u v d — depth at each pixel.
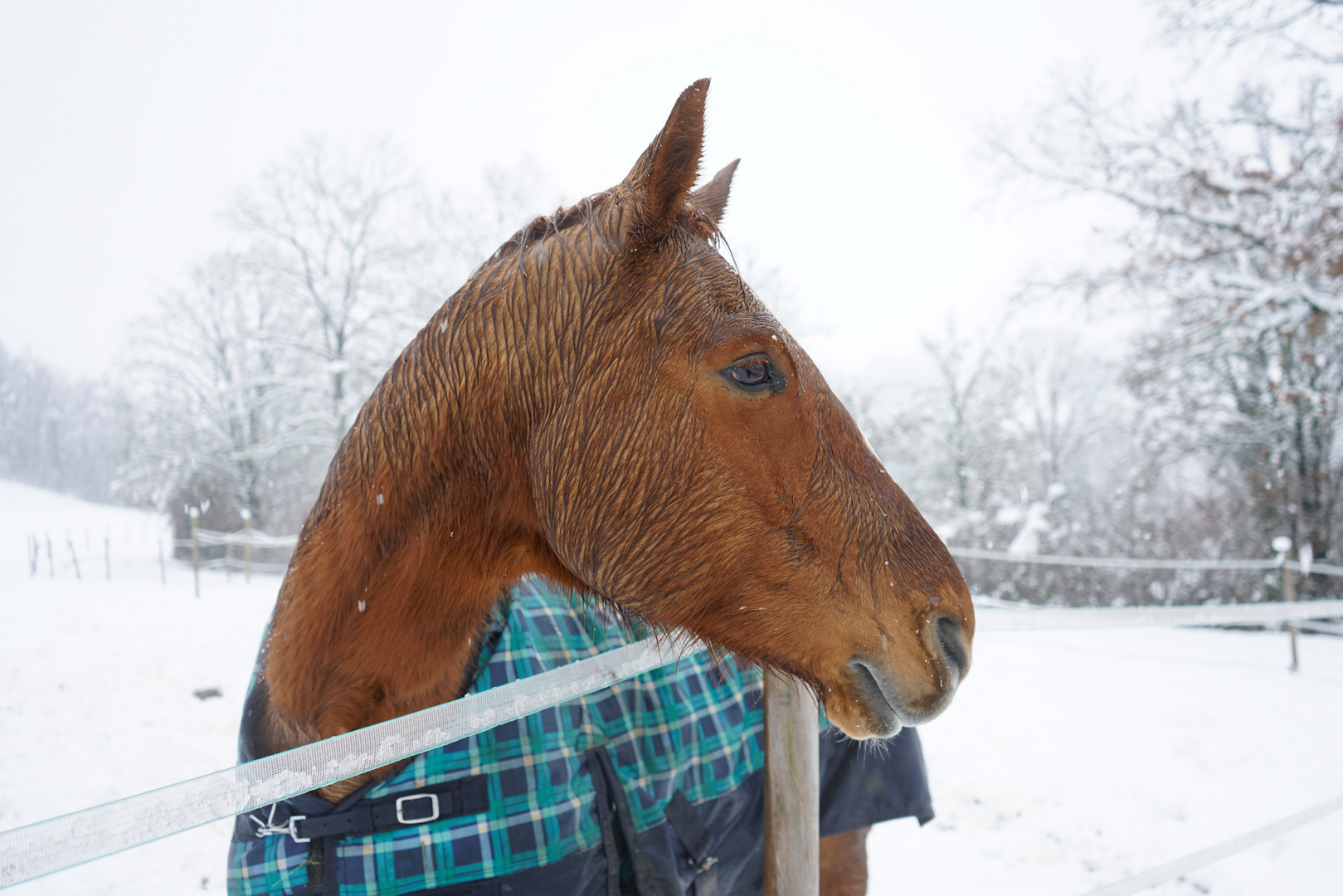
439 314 1.44
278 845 1.44
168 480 21.75
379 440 1.39
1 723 5.70
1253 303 11.13
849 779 1.94
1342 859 3.60
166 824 0.89
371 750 1.05
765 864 1.41
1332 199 10.86
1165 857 3.83
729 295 1.31
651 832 1.59
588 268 1.35
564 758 1.54
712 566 1.30
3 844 0.78
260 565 17.70
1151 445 14.41
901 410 22.81
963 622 1.33
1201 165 11.97
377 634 1.37
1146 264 12.40
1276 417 13.12
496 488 1.38
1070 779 4.71
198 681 6.93
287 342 21.45
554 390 1.34
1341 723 5.52
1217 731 5.43
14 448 32.41
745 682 1.89
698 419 1.28
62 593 12.95
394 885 1.40
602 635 1.76
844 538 1.30
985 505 21.95
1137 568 13.24
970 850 4.02
